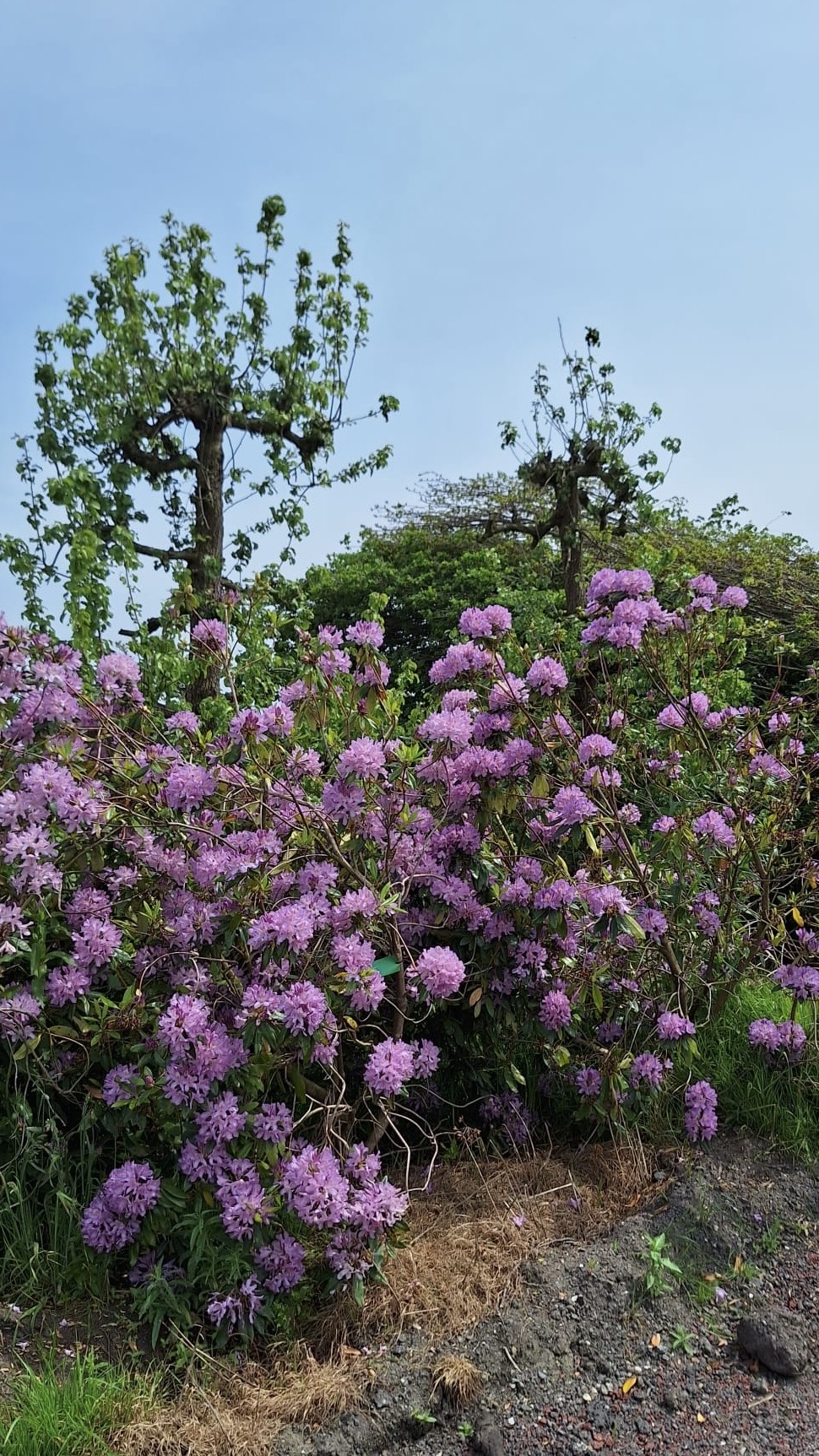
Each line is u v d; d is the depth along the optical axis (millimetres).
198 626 3656
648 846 3789
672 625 3572
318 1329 2359
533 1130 3330
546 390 6453
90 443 5434
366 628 3158
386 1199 2389
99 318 5527
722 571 7500
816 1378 2330
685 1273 2607
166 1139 2549
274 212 6070
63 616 4652
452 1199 2893
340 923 2686
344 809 2830
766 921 3641
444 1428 2107
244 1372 2207
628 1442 2105
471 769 3141
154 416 5711
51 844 2754
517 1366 2264
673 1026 3137
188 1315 2279
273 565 5867
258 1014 2389
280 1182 2383
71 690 3010
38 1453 1894
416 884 3168
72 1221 2479
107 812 2830
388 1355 2256
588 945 3461
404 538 12453
